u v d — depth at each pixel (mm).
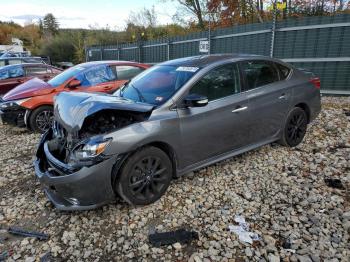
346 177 3934
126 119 3352
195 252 2742
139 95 3836
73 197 3049
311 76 5168
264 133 4465
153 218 3252
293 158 4570
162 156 3426
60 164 3184
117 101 3348
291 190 3709
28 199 3773
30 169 4695
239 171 4219
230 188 3803
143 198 3373
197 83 3707
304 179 3955
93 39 32719
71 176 2975
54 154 3461
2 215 3457
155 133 3285
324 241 2818
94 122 3291
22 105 6637
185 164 3684
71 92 3904
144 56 16422
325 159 4473
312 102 5043
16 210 3537
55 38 37125
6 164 4957
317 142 5137
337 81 8258
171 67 4188
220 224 3119
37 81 7422
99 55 22141
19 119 6824
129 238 2967
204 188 3807
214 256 2688
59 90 6867
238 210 3348
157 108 3424
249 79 4227
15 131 7148
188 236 2920
